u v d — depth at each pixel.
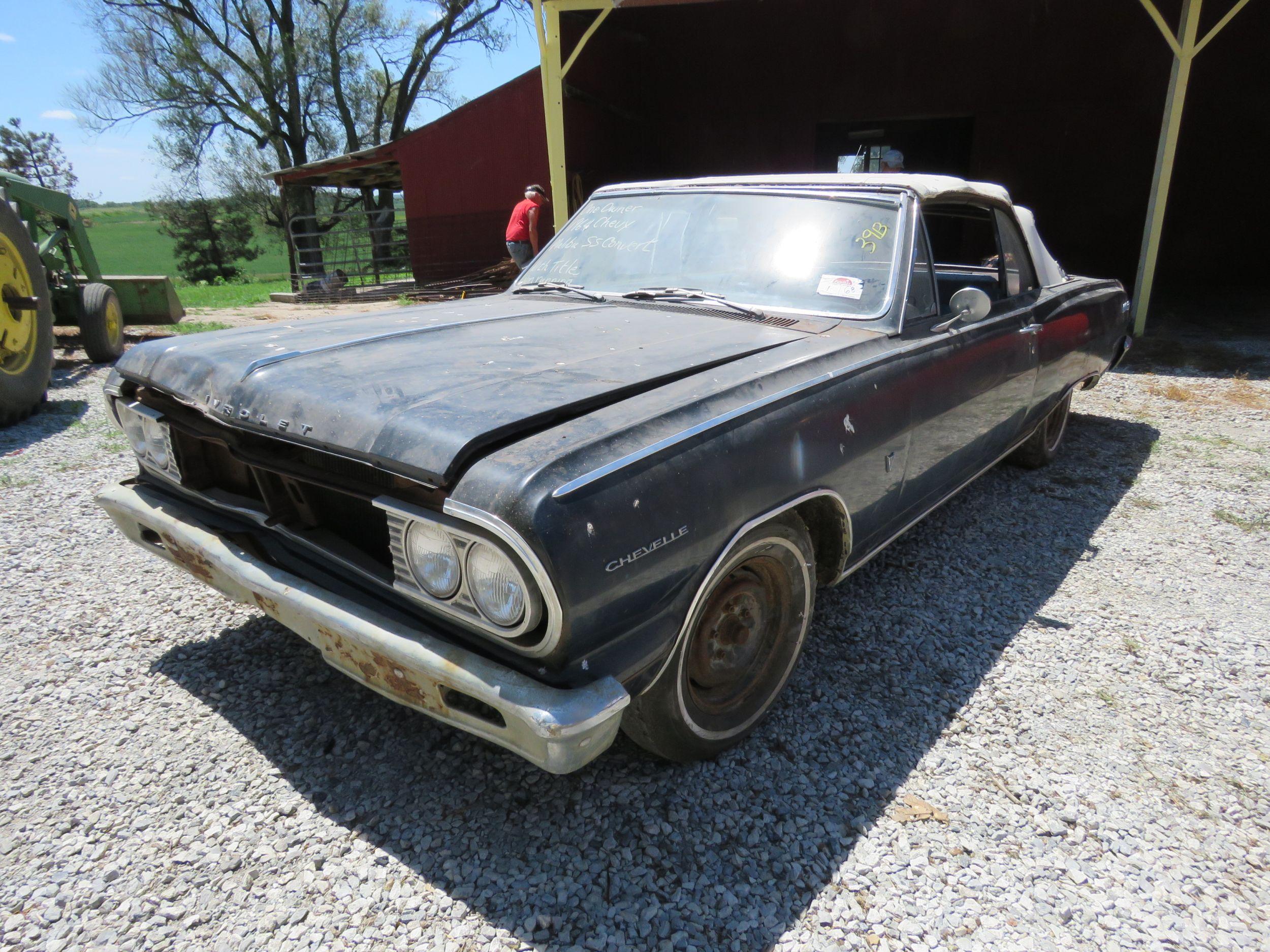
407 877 1.89
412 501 1.77
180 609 3.11
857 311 2.79
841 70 14.46
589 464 1.69
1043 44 13.44
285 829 2.03
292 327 2.71
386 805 2.11
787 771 2.27
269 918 1.78
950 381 2.95
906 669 2.78
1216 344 8.72
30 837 1.99
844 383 2.42
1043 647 2.94
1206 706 2.62
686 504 1.83
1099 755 2.37
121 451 5.02
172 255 42.78
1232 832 2.09
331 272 16.80
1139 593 3.36
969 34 13.67
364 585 1.99
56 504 4.14
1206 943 1.77
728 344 2.45
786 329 2.71
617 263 3.35
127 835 2.01
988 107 13.95
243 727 2.41
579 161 13.84
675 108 15.66
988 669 2.80
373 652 1.84
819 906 1.84
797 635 2.49
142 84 26.59
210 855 1.95
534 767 2.26
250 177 32.22
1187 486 4.60
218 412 2.13
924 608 3.20
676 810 2.12
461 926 1.76
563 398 1.91
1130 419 6.02
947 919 1.81
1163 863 1.98
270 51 27.28
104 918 1.77
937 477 3.10
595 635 1.69
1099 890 1.90
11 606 3.11
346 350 2.34
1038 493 4.50
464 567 1.66
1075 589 3.39
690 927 1.78
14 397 5.43
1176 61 8.12
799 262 2.97
